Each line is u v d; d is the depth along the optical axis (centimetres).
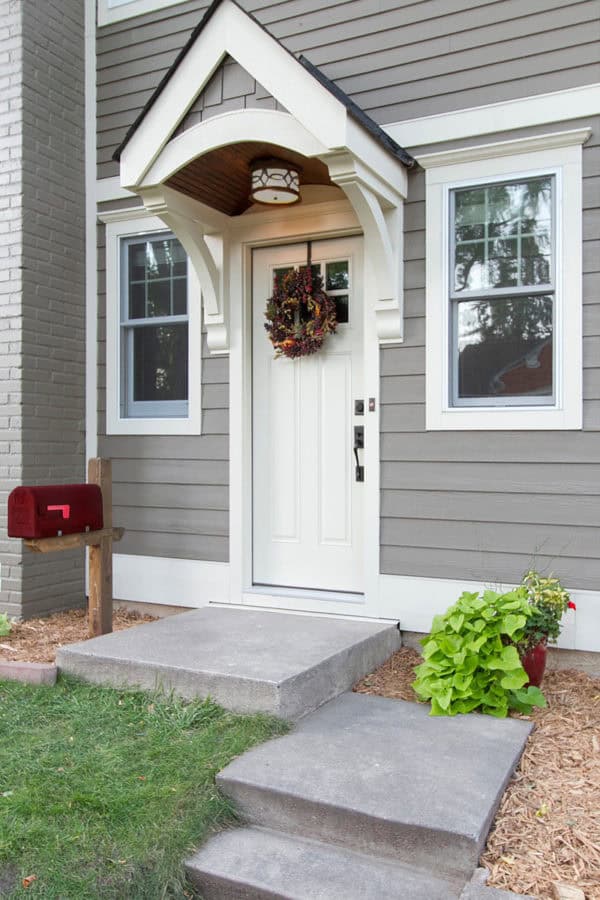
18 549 487
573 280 384
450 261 417
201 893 232
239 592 476
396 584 427
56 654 365
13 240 488
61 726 315
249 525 484
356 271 458
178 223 437
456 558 412
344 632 395
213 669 327
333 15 450
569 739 302
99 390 533
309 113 356
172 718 313
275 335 465
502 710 321
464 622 328
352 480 459
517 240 404
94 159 532
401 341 427
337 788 252
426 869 230
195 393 496
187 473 499
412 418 425
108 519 435
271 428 483
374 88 438
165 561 504
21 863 230
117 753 288
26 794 260
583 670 381
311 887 222
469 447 410
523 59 400
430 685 328
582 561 383
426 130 423
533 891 211
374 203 393
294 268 473
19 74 485
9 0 488
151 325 516
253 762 273
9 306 489
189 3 498
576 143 385
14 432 488
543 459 392
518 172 399
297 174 425
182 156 392
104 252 532
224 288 479
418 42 427
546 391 398
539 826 240
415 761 272
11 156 489
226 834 251
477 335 414
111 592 436
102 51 529
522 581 391
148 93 513
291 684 314
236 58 372
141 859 230
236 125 376
